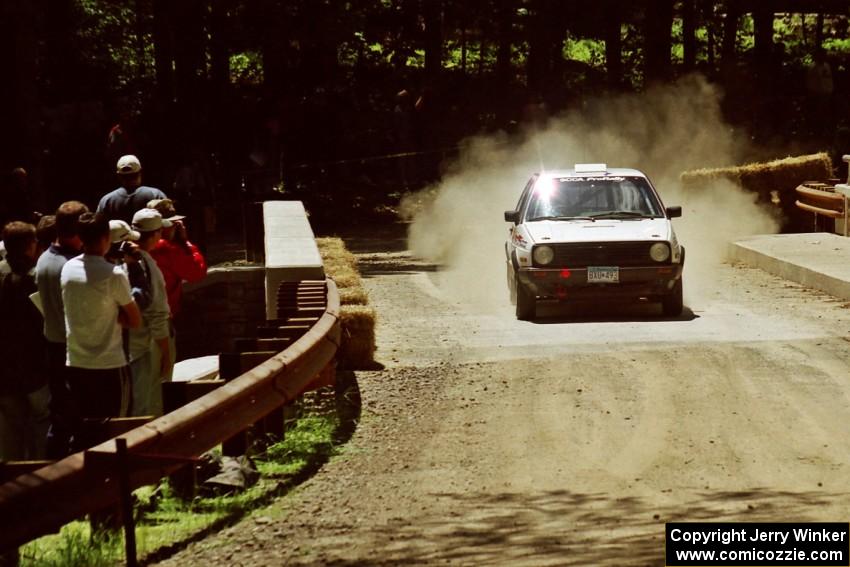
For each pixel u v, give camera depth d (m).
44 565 22.30
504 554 20.77
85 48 111.88
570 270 49.62
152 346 32.38
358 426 32.91
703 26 141.12
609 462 28.02
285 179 101.38
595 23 122.69
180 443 23.45
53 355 30.33
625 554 20.44
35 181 64.69
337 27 101.50
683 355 41.12
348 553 21.31
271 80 106.75
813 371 38.06
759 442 29.55
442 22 131.88
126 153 84.25
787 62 139.25
